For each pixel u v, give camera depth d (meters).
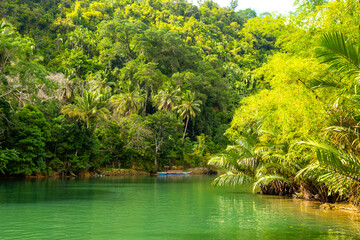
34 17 102.38
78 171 46.94
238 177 20.62
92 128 51.47
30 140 34.81
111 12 129.25
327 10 14.34
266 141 19.30
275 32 18.72
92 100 46.69
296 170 17.58
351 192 11.88
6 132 34.47
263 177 18.38
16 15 101.31
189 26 131.88
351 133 10.51
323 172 12.30
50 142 42.31
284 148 18.11
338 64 9.30
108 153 52.66
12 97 33.78
